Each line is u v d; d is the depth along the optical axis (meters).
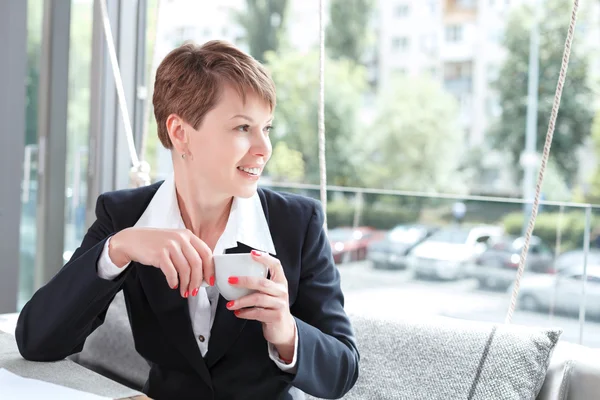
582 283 2.21
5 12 2.71
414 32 14.97
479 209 2.54
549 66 13.83
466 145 14.82
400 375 1.17
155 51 1.96
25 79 2.78
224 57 0.99
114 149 2.52
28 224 2.84
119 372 1.44
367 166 15.02
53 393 0.89
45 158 2.72
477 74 14.68
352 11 14.91
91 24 2.55
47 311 1.00
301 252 1.09
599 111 13.38
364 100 15.05
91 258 0.96
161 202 1.10
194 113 0.99
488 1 14.55
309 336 0.95
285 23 14.73
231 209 1.08
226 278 0.88
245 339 1.06
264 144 1.00
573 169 13.59
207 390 1.06
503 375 1.09
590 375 1.06
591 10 13.41
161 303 1.04
